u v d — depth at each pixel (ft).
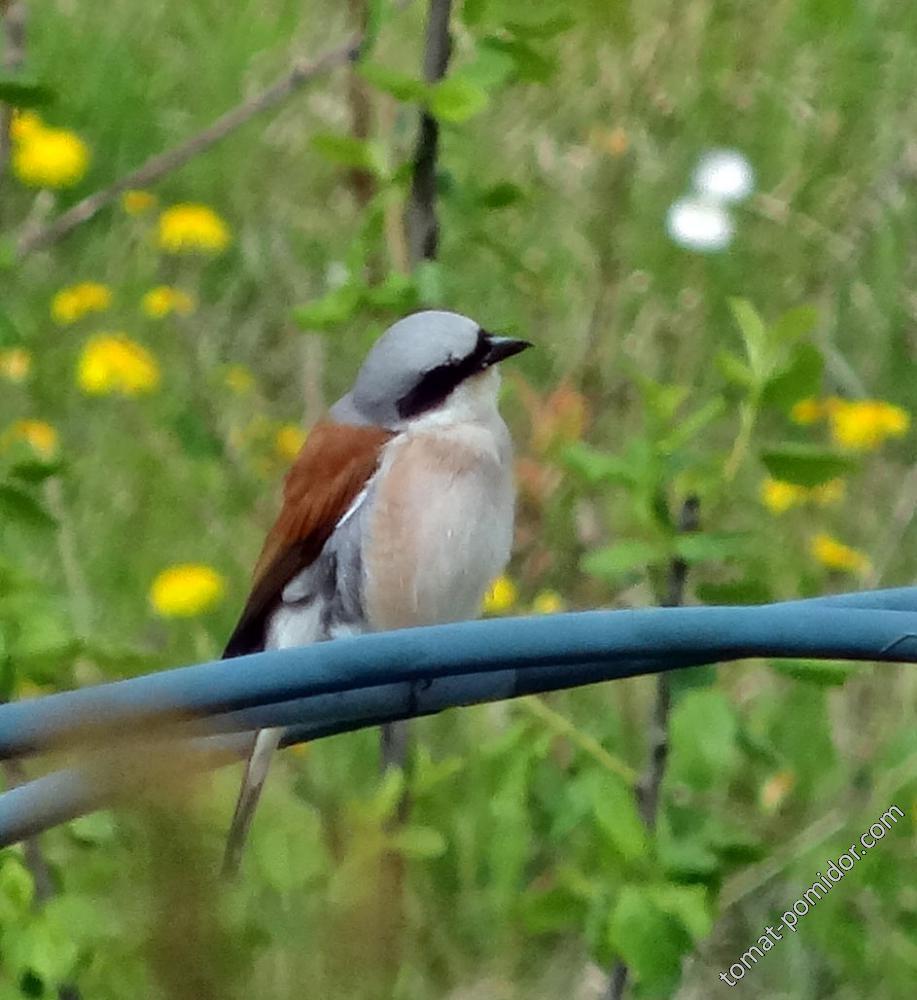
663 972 20.08
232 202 42.91
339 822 23.15
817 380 20.16
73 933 20.35
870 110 42.19
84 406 38.65
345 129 41.96
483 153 39.86
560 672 15.85
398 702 15.87
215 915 11.97
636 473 20.06
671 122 40.78
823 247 40.09
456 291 24.53
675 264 39.70
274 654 13.65
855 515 35.73
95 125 44.37
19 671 20.76
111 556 35.09
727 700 19.95
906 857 24.61
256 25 45.39
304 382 38.37
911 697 29.60
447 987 26.84
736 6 41.45
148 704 13.12
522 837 21.49
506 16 23.58
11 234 40.88
